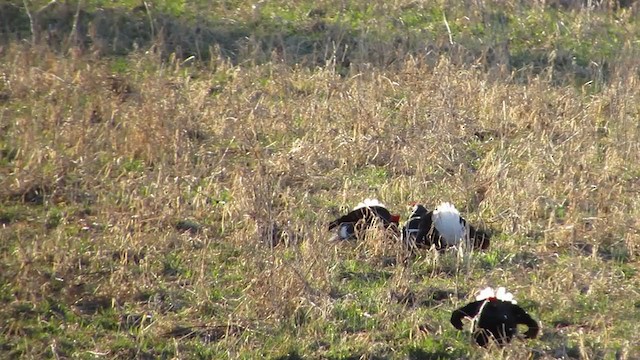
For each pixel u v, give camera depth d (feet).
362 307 74.43
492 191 92.07
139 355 68.69
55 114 105.19
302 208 89.20
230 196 91.66
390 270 79.97
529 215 90.48
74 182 94.07
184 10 137.49
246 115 110.11
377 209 84.64
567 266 80.38
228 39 132.16
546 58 132.16
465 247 81.05
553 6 148.36
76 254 80.12
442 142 101.65
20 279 75.56
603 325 72.23
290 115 110.42
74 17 132.05
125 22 132.87
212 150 102.99
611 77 126.11
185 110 109.19
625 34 141.90
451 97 109.91
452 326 71.26
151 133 101.24
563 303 75.10
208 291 75.87
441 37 133.08
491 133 109.91
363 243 82.43
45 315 73.00
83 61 120.78
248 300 74.13
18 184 91.45
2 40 125.70
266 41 132.16
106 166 97.04
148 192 92.02
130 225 84.79
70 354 68.74
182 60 126.62
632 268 82.12
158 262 80.02
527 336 69.15
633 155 103.71
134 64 122.83
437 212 82.64
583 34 139.23
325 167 100.01
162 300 75.36
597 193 94.63
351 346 69.36
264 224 83.10
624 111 112.98
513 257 82.23
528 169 98.94
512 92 116.57
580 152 102.53
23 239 83.46
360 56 126.82
